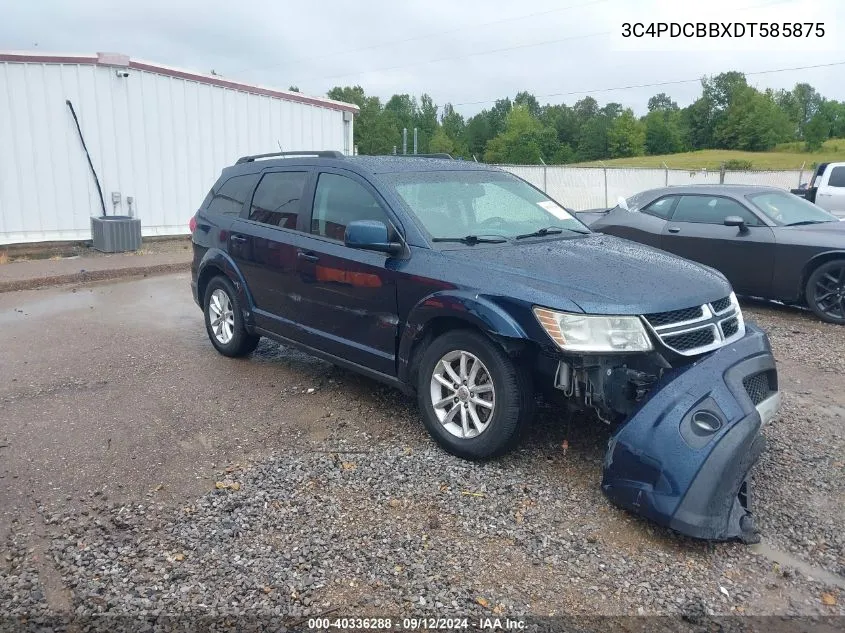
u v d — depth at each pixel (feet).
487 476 13.19
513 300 12.62
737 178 98.22
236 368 20.10
